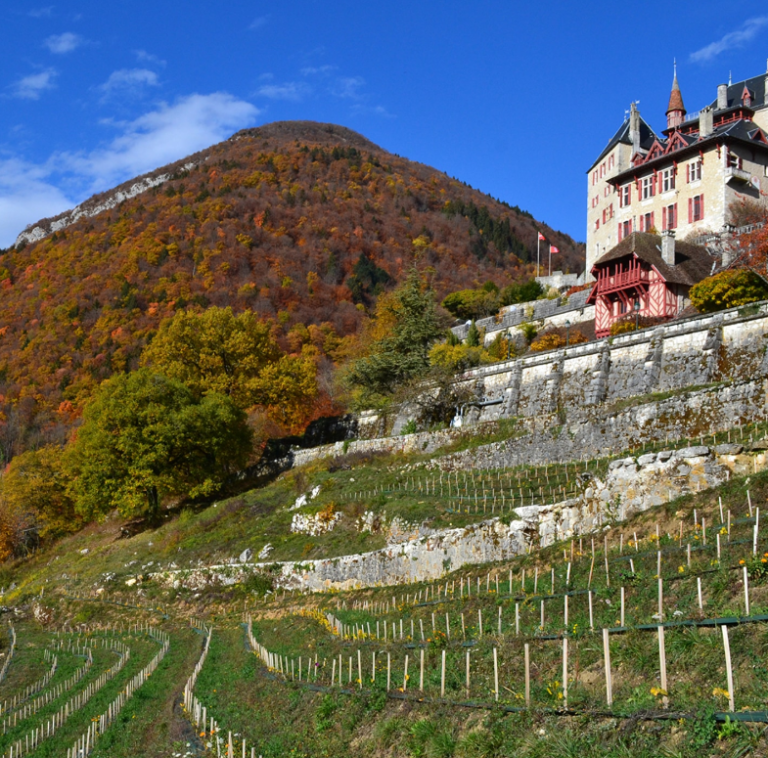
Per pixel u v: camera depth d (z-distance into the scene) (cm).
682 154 6512
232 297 11800
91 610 4075
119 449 5459
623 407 3591
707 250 5544
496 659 1401
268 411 6594
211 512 5003
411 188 18938
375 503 3841
